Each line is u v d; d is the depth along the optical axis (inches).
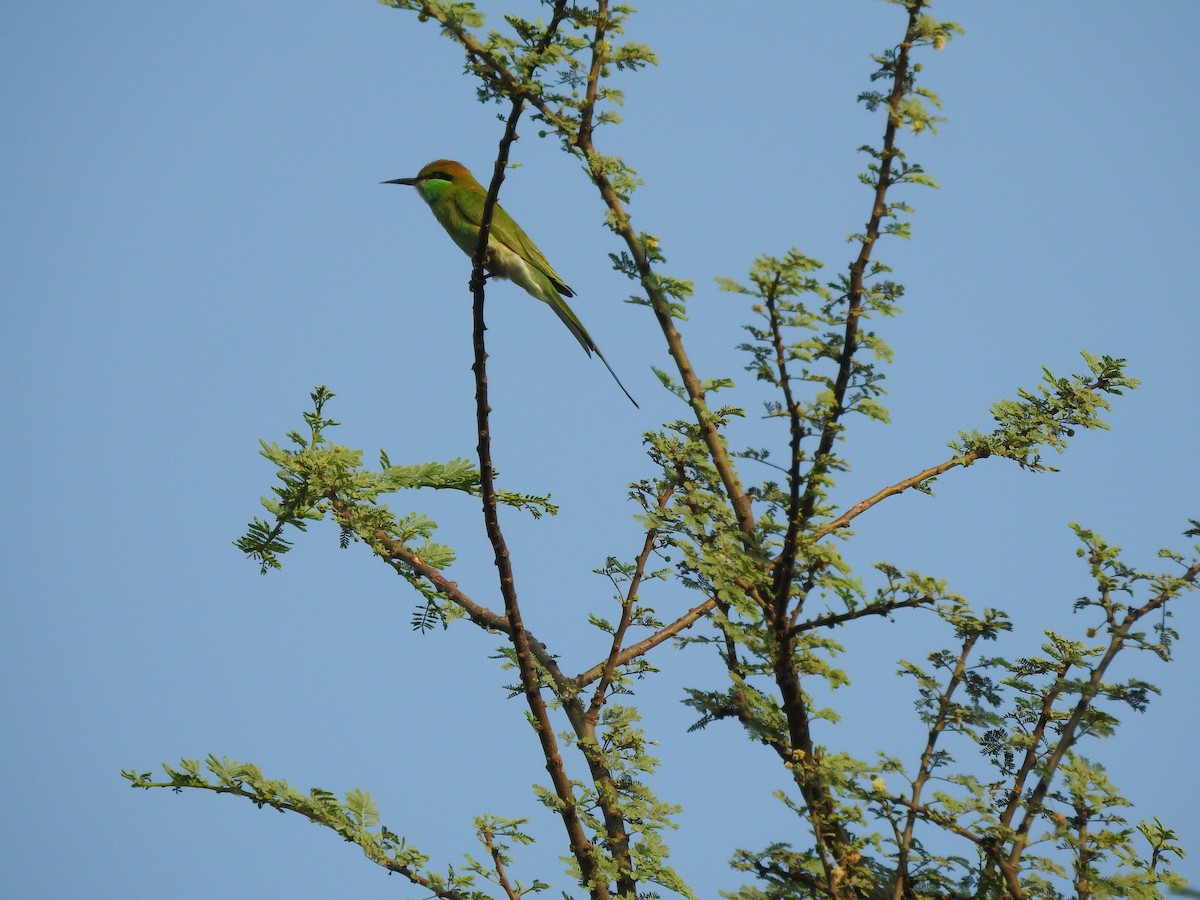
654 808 388.8
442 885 365.7
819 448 337.1
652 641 446.6
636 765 401.4
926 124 339.0
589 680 434.3
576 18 386.0
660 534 432.1
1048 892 347.3
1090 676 365.7
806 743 352.8
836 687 342.6
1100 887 334.0
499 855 372.2
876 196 340.5
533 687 398.0
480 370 411.2
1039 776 357.1
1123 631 369.4
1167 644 364.8
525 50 382.3
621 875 367.9
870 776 334.0
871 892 345.1
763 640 344.5
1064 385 412.8
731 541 358.0
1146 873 341.1
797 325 324.2
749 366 335.3
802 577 351.6
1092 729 359.6
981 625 343.6
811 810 338.6
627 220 382.0
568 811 380.2
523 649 401.1
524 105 383.2
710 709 370.9
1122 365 414.3
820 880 339.0
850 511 392.5
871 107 347.3
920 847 346.3
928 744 345.1
